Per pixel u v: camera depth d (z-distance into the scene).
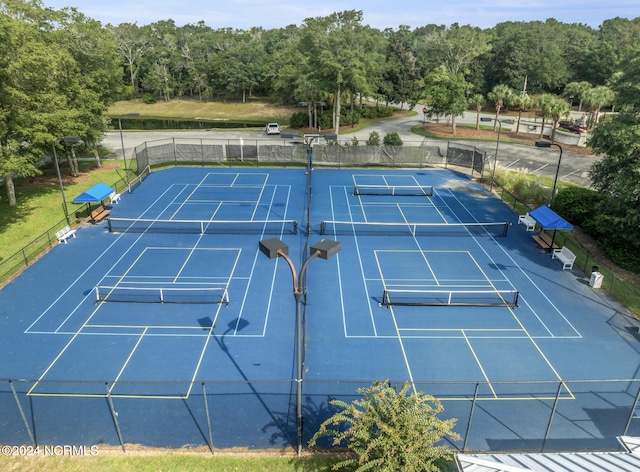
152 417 14.69
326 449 13.48
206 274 24.17
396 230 30.42
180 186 39.38
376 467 10.80
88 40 39.22
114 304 21.38
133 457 13.06
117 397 15.57
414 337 19.17
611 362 17.86
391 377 16.72
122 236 28.94
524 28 105.69
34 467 12.77
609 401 15.76
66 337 18.94
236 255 26.44
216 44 103.56
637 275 24.94
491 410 15.19
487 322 20.38
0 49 28.17
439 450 10.93
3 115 28.72
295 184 40.53
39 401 15.39
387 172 44.84
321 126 66.62
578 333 19.70
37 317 20.36
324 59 56.88
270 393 15.78
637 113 25.81
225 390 15.91
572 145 56.19
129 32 103.75
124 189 38.31
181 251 26.92
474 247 28.00
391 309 21.19
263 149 47.19
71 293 22.33
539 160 49.22
